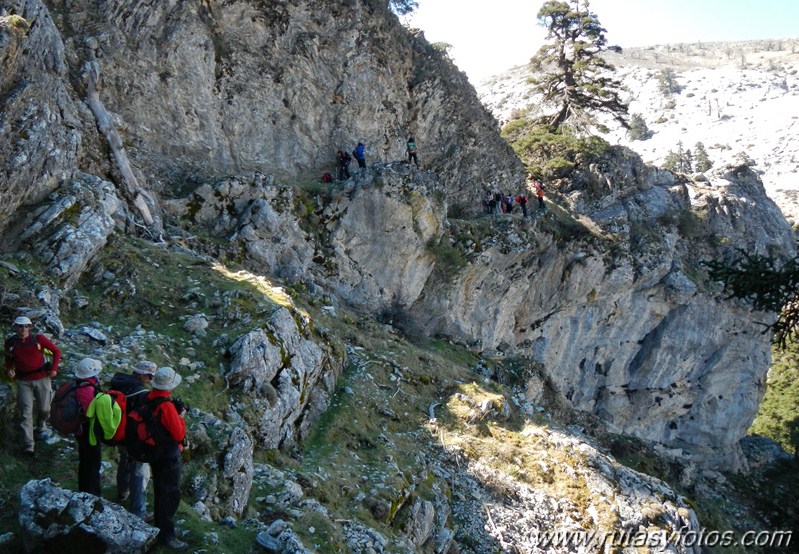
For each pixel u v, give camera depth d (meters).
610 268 34.03
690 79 149.75
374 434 16.19
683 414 38.75
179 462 7.58
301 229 23.75
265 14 26.70
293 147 26.70
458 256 27.02
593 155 39.25
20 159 13.58
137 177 20.59
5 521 7.24
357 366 19.06
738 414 39.00
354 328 22.05
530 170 38.41
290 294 20.77
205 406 11.67
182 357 12.61
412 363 20.98
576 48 42.66
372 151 28.86
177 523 8.27
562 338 34.41
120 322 13.36
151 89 22.78
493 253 28.50
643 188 39.81
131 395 7.45
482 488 16.58
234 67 25.55
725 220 40.47
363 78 28.80
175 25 23.83
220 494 9.85
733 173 44.47
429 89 31.81
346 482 13.31
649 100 141.50
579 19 42.88
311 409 15.43
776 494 37.69
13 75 14.26
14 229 13.54
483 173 33.12
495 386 22.48
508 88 142.75
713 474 37.81
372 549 11.09
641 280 35.25
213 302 14.54
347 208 24.77
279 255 22.66
